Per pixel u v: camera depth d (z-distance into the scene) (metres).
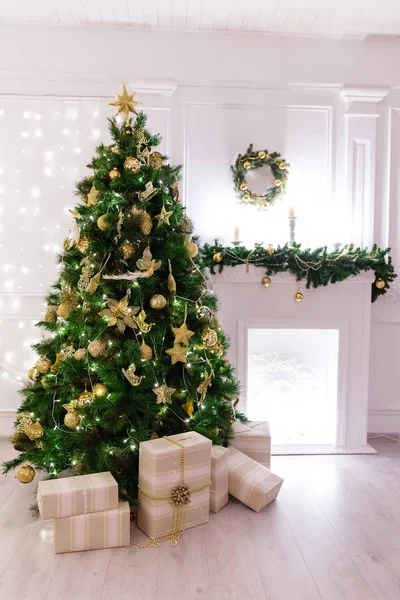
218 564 2.04
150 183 2.45
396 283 3.68
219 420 2.76
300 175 3.58
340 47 3.51
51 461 2.53
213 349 2.62
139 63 3.46
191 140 3.53
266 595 1.86
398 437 3.65
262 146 3.55
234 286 3.29
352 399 3.37
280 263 3.23
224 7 3.14
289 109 3.55
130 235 2.44
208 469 2.38
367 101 3.54
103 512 2.15
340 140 3.58
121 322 2.44
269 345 3.48
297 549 2.16
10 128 3.49
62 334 2.72
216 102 3.52
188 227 2.76
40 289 3.56
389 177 3.62
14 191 3.52
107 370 2.47
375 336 3.69
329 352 3.46
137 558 2.08
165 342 2.62
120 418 2.37
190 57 3.47
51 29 3.42
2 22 3.38
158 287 2.58
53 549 2.14
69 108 3.50
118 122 3.49
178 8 3.16
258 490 2.47
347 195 3.57
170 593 1.86
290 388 3.47
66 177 3.53
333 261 3.21
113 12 3.22
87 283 2.46
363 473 3.00
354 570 2.02
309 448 3.32
